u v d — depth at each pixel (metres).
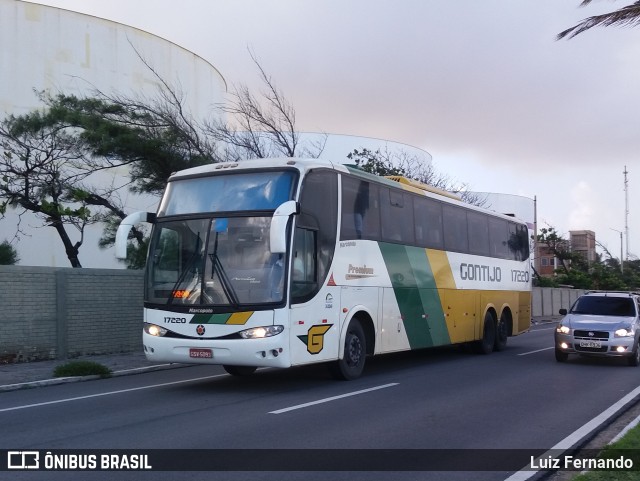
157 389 13.61
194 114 39.12
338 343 13.90
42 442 8.88
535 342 26.25
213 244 12.73
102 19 35.31
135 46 36.47
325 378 15.00
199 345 12.44
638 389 13.94
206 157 24.84
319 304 13.22
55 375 15.08
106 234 25.73
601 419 10.79
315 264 13.17
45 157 24.25
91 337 18.94
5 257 23.56
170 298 12.79
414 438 9.29
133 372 16.33
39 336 17.59
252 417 10.57
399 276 16.17
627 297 19.31
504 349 22.55
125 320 20.03
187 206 13.27
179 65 38.91
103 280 19.39
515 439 9.36
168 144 24.11
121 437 9.17
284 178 12.85
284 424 10.06
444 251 18.48
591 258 90.50
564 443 9.16
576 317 18.67
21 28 32.88
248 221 12.67
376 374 15.97
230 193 13.05
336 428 9.83
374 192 15.44
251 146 27.53
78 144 23.77
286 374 15.69
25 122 23.52
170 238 13.18
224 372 16.19
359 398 12.41
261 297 12.27
